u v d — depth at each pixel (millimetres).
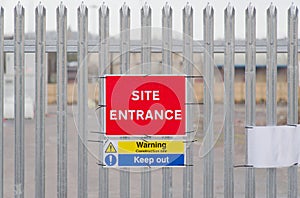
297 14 5508
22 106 5410
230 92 5473
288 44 5520
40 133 5438
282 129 5531
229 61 5469
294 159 5574
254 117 5508
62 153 5441
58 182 5449
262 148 5504
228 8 5461
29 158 14617
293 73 5531
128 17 5422
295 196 5605
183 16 5430
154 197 9695
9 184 11039
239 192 10156
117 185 10922
